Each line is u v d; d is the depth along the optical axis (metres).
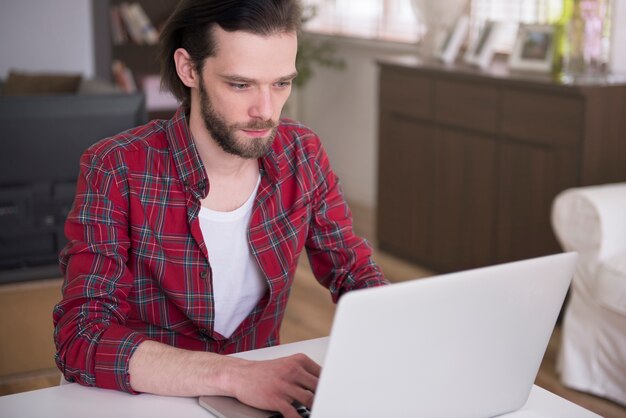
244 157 1.38
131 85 5.85
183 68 1.43
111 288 1.40
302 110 6.16
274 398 1.22
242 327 1.59
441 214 4.24
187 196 1.47
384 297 1.02
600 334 2.94
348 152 5.75
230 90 1.34
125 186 1.46
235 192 1.51
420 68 4.21
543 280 1.17
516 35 4.03
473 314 1.12
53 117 3.60
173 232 1.48
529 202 3.72
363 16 5.56
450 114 4.08
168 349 1.32
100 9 5.70
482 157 3.94
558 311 1.23
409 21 5.20
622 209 2.93
